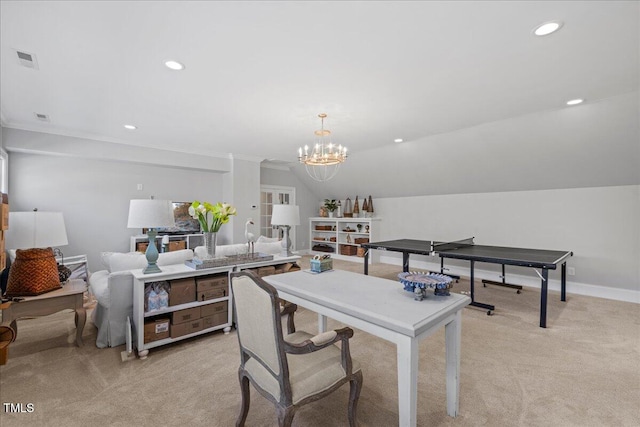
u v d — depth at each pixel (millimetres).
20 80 2590
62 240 2670
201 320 2719
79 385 1989
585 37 1947
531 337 2766
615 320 3172
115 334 2535
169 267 2785
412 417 1361
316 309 1754
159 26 1839
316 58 2230
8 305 2182
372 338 2770
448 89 2773
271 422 1655
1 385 1980
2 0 1589
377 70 2398
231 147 5250
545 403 1813
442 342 2664
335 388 1403
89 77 2531
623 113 3109
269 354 1305
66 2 1613
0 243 2627
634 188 3816
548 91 2828
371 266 6355
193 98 3000
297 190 7938
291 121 3742
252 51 2129
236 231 5887
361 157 5887
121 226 5035
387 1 1616
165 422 1649
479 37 1954
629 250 3859
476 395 1894
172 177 5598
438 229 5871
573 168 4012
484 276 5121
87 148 4445
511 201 4898
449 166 5008
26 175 4242
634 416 1694
